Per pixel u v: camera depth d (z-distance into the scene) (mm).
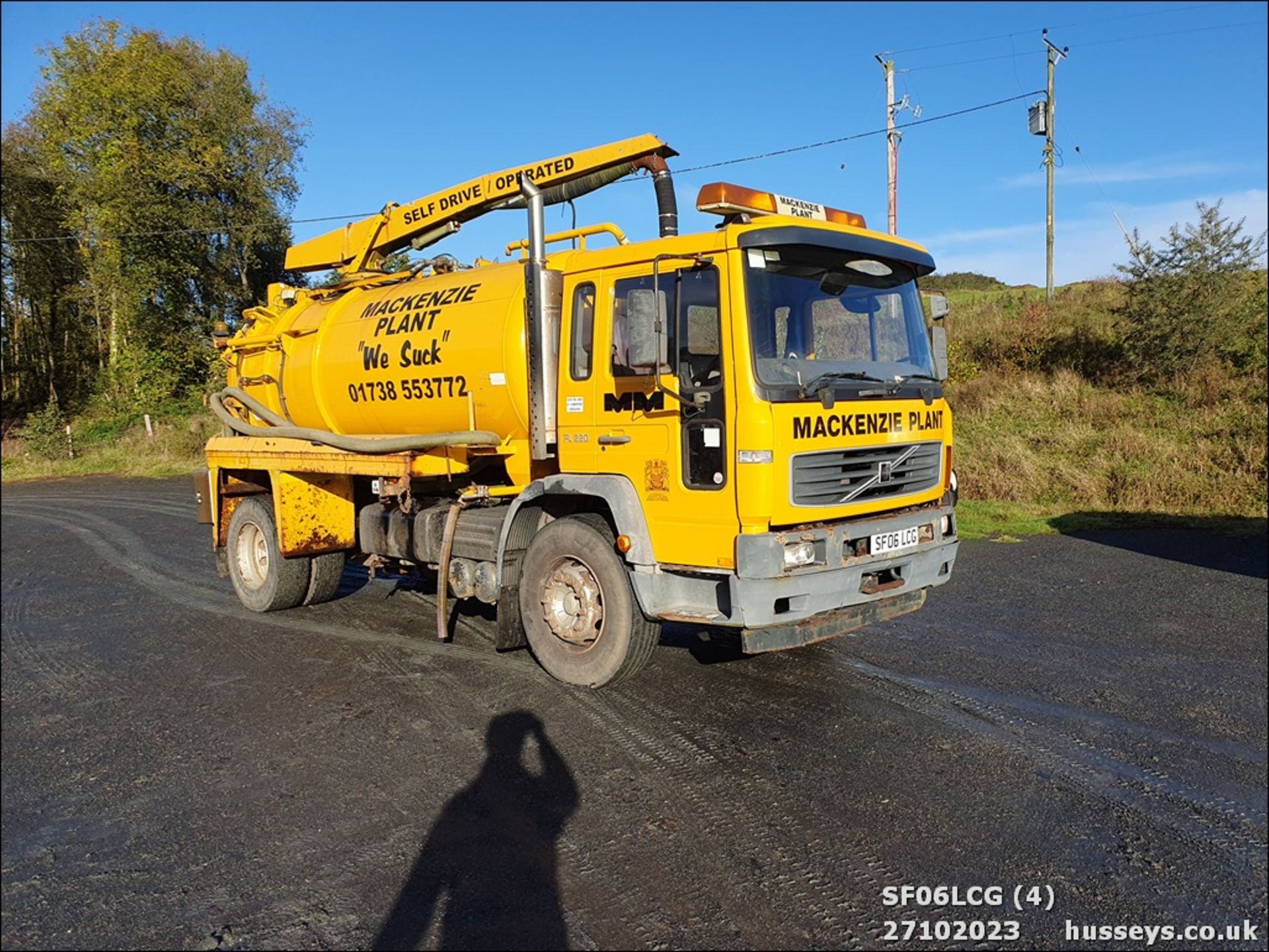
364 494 8320
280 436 7828
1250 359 14617
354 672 6289
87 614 8320
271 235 29875
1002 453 13680
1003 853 3691
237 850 3834
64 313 36031
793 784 4336
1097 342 17391
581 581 5703
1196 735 4848
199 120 27594
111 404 31406
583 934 3182
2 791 4492
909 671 5973
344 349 7746
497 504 6859
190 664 6602
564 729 5086
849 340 5492
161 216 27062
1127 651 6309
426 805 4211
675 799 4207
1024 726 5008
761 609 4766
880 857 3668
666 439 5188
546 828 3959
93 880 3633
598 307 5586
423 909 3350
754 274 4910
